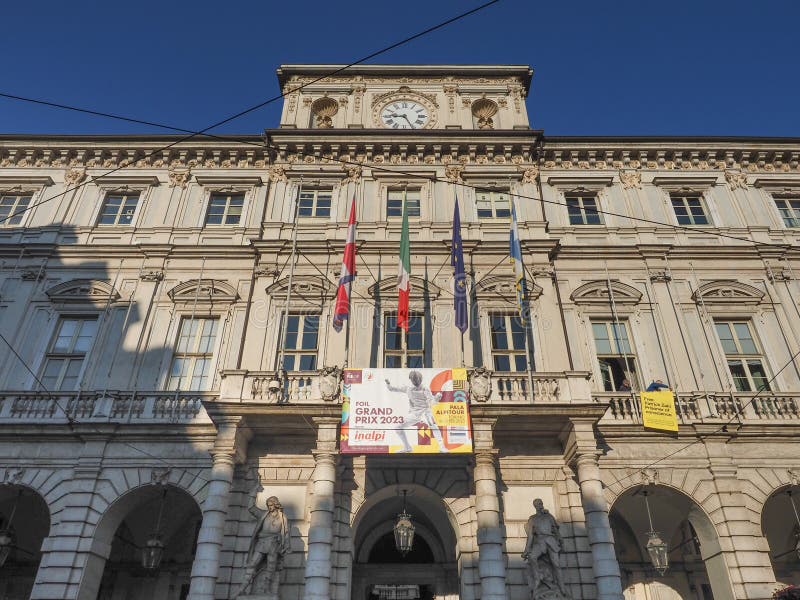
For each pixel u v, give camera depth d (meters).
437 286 21.56
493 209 24.17
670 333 21.14
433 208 23.95
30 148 25.31
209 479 17.41
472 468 17.28
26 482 17.58
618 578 14.81
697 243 23.61
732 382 20.11
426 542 19.88
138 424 18.05
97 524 16.91
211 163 25.62
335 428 16.53
